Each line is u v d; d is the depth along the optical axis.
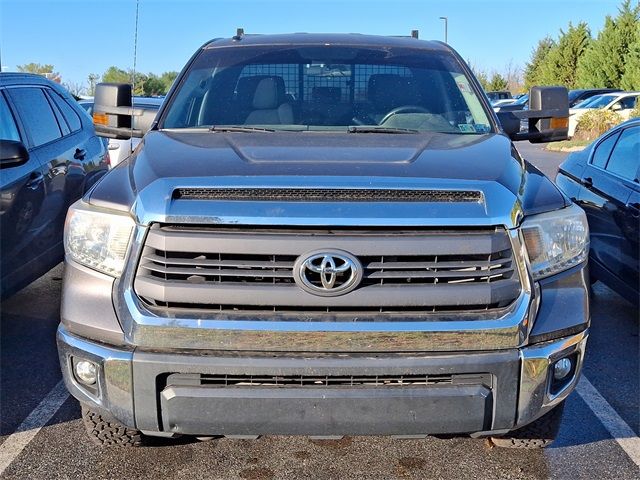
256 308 2.56
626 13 33.28
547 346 2.65
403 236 2.54
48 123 5.49
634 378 4.43
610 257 5.32
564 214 2.78
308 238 2.52
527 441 3.27
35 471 3.25
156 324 2.54
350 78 4.08
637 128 5.41
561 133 4.12
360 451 3.49
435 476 3.26
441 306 2.57
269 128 3.71
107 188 2.86
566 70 41.78
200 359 2.54
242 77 4.07
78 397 2.76
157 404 2.60
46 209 5.07
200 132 3.59
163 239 2.54
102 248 2.68
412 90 4.02
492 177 2.76
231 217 2.53
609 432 3.69
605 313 5.79
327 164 2.80
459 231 2.58
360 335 2.54
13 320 5.38
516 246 2.62
